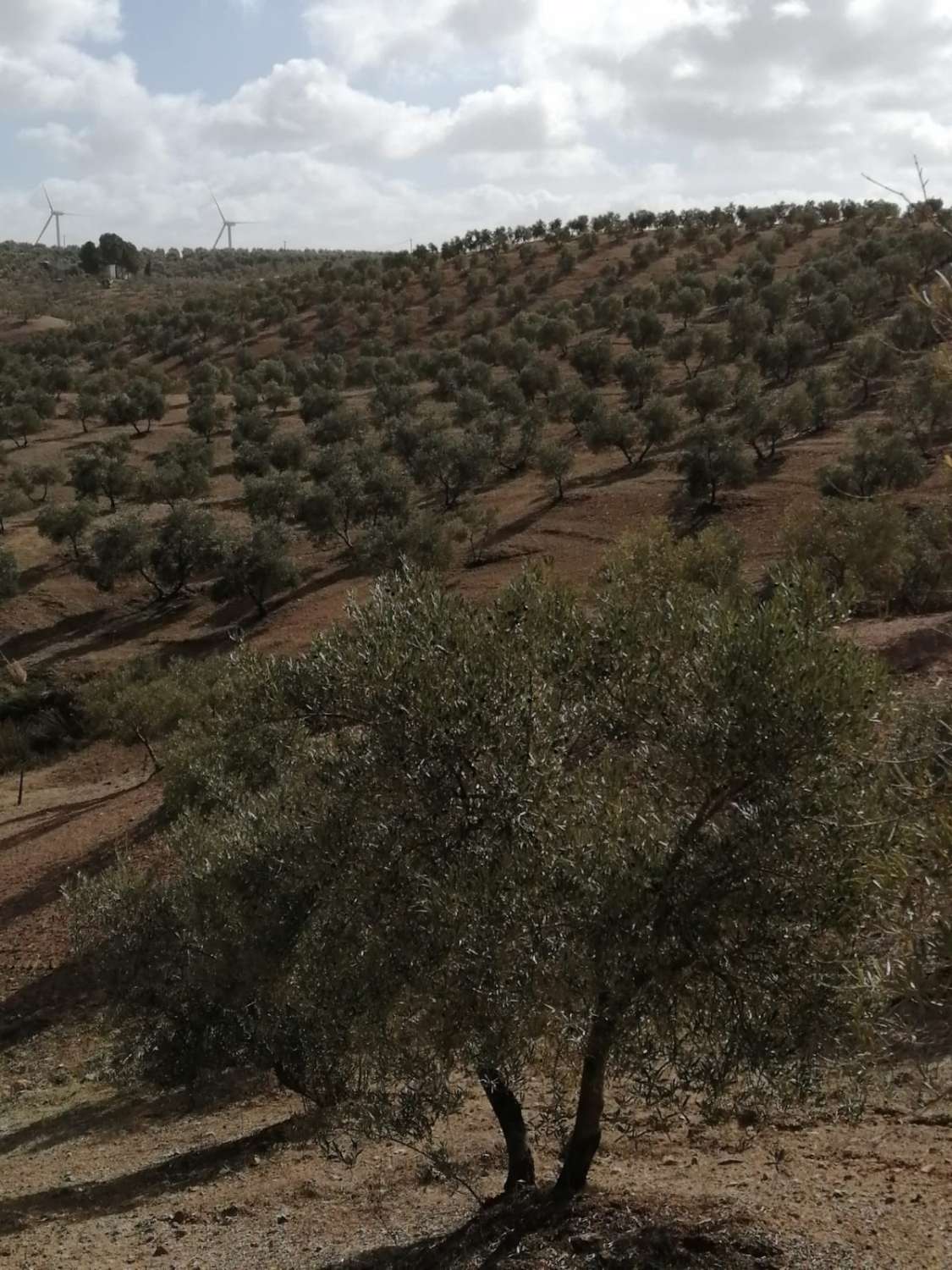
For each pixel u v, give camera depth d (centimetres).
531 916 643
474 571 5600
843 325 8112
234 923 966
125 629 6147
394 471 7012
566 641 750
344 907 751
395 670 725
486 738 698
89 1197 1212
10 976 2256
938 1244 664
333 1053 826
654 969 623
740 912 616
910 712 596
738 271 12062
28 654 5897
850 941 586
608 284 13638
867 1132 910
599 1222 731
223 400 11038
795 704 611
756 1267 652
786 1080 634
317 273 17600
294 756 830
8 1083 1900
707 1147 941
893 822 571
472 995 656
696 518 5547
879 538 2884
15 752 4828
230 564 5928
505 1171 988
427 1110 818
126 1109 1661
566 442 7819
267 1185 1102
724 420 7038
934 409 2009
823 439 6325
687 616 720
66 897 1599
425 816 714
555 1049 730
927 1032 452
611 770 690
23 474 8319
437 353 11106
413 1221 902
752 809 627
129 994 1466
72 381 11862
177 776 2483
